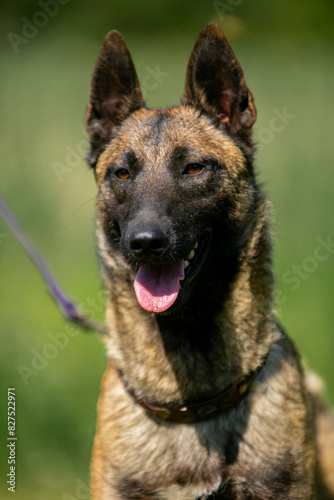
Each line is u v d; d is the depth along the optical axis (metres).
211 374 4.29
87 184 11.03
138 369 4.40
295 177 10.02
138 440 4.38
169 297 4.11
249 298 4.36
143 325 4.40
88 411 6.43
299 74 15.67
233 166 4.52
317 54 18.66
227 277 4.37
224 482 4.28
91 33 22.16
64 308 5.32
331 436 5.30
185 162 4.39
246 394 4.32
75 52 19.11
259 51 19.22
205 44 4.67
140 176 4.40
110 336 4.66
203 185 4.36
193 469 4.28
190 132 4.54
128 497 4.41
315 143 10.98
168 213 4.18
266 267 4.51
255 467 4.25
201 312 4.31
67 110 13.11
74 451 6.26
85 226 10.44
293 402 4.41
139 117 4.80
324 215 9.22
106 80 4.94
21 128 12.20
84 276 9.32
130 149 4.51
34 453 6.24
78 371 6.88
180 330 4.31
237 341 4.30
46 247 10.24
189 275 4.26
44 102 13.57
